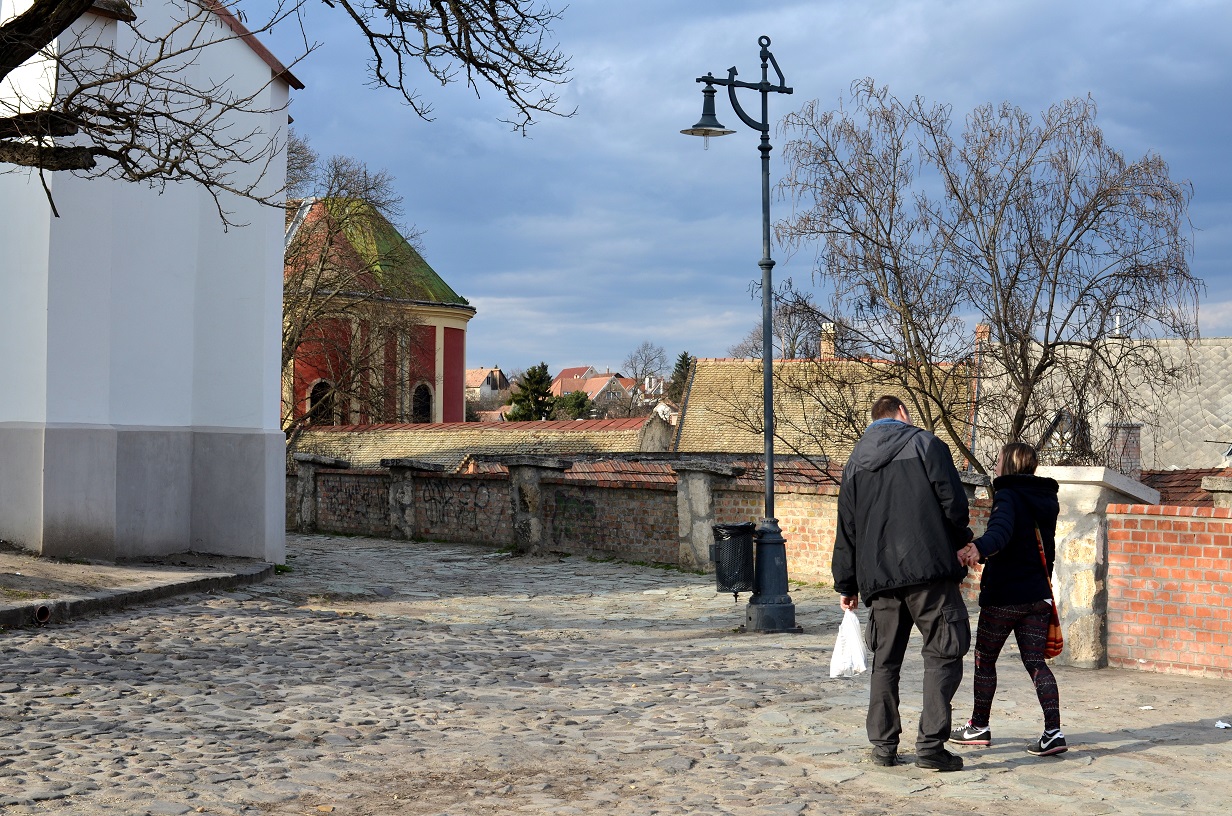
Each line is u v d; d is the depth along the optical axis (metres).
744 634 12.70
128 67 11.97
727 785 6.03
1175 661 9.33
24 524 13.75
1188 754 6.61
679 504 19.92
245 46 16.38
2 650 9.15
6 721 6.98
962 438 26.61
